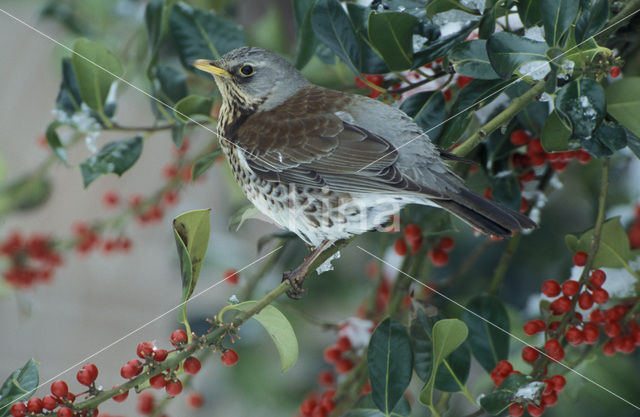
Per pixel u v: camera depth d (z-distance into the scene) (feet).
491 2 13.20
